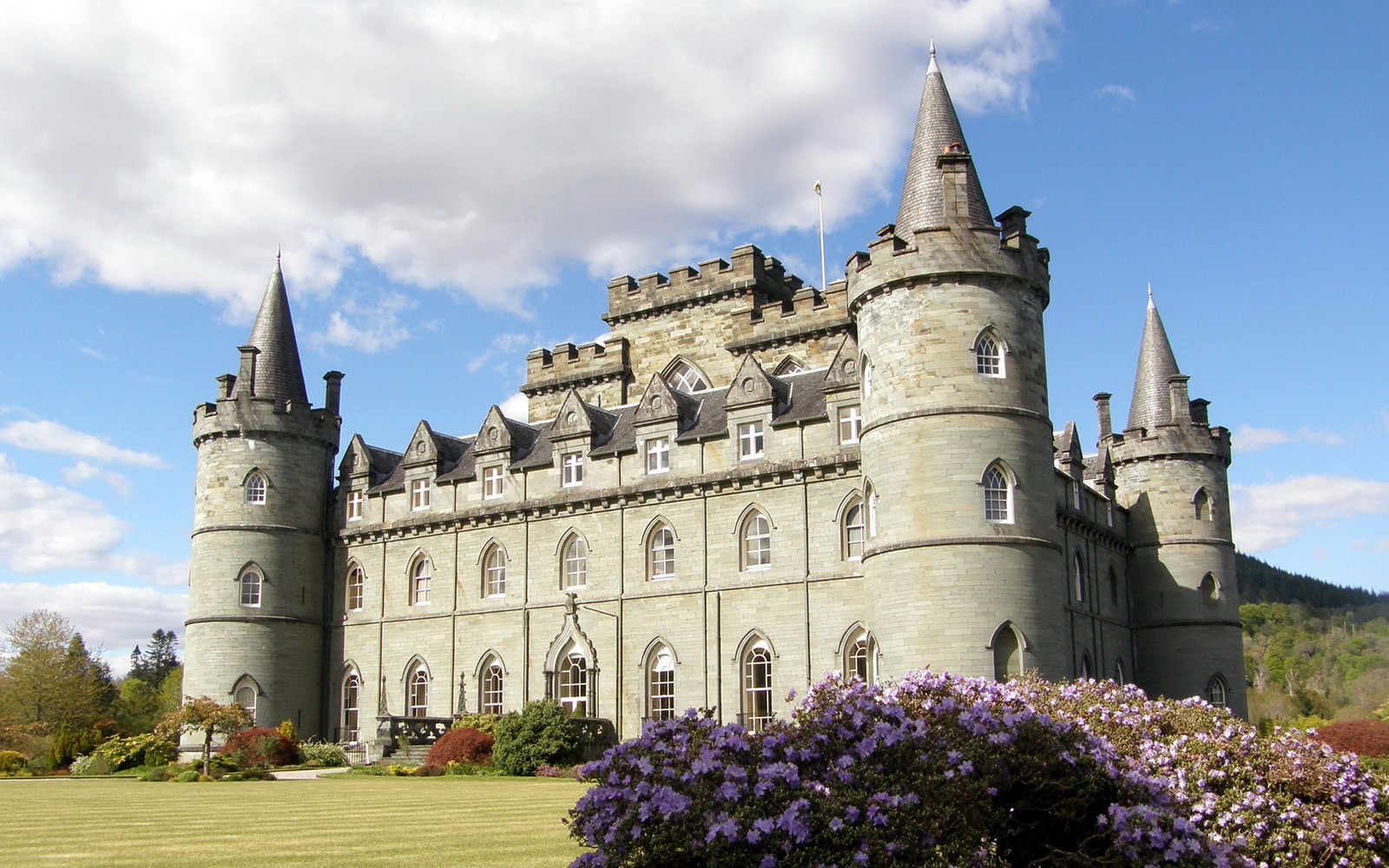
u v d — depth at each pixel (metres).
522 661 52.72
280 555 58.53
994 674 38.06
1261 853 17.48
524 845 21.39
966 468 39.34
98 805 32.16
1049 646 39.09
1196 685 56.25
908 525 39.53
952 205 41.28
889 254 41.25
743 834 13.14
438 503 57.22
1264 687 121.50
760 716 46.41
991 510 39.53
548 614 52.34
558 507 52.72
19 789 40.75
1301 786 18.64
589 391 61.53
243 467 58.88
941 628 38.38
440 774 45.06
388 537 58.41
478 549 55.28
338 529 60.34
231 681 56.72
